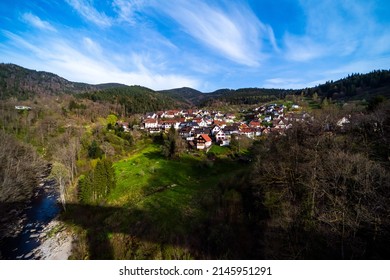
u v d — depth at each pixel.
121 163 58.62
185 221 27.97
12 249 26.73
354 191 17.59
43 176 51.38
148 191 39.84
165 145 61.00
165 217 29.62
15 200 36.47
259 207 24.97
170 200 34.91
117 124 98.75
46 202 39.44
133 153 68.81
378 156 23.69
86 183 37.00
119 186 42.69
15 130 75.44
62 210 35.94
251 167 36.16
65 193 41.38
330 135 28.66
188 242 23.92
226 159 56.34
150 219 29.39
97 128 84.50
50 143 68.56
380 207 14.77
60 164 53.38
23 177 41.47
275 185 24.09
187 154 61.75
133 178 46.56
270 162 26.50
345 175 18.39
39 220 33.62
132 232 27.23
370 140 27.70
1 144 46.53
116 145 71.44
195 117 138.12
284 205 20.56
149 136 87.75
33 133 75.31
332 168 19.17
